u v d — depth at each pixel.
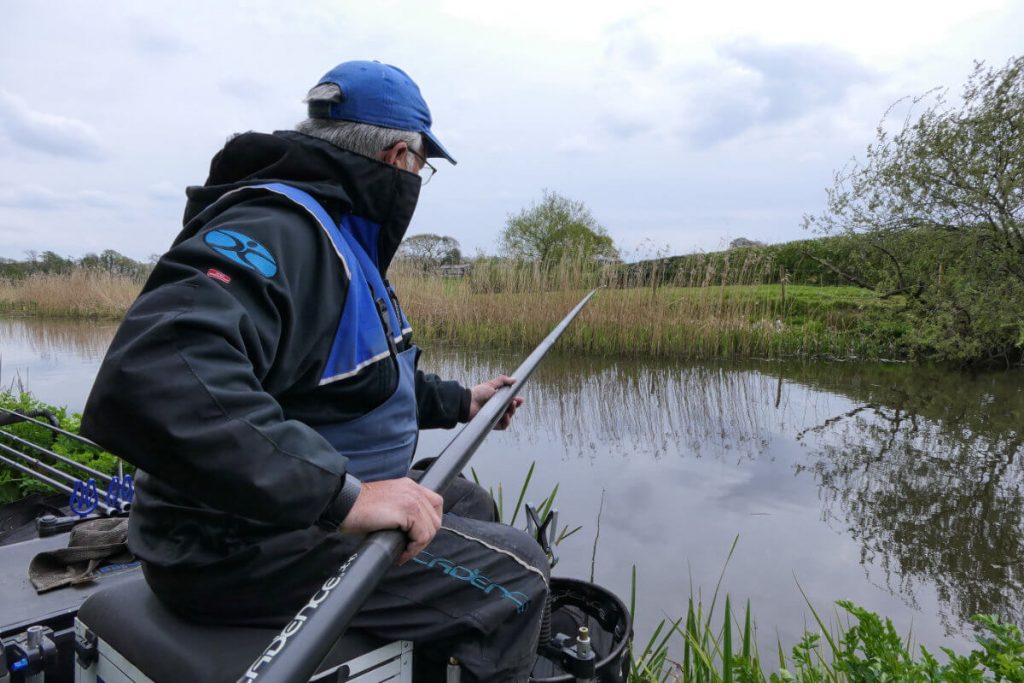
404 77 1.46
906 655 1.74
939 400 8.15
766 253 12.28
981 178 10.21
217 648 1.17
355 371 1.24
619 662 1.60
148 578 1.24
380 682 1.27
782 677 1.93
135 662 1.22
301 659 0.81
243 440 0.93
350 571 0.93
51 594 1.69
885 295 11.21
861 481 5.11
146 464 0.95
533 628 1.38
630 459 5.71
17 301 23.55
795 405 7.93
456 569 1.32
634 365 10.59
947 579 3.59
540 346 2.30
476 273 13.00
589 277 12.26
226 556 1.17
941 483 5.08
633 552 3.85
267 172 1.31
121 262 23.22
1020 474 5.25
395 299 1.53
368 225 1.38
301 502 0.96
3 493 3.46
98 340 15.53
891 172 11.04
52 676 1.47
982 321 9.95
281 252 1.12
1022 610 3.25
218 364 0.95
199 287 0.99
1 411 2.96
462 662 1.29
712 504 4.62
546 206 27.72
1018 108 10.02
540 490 4.90
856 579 3.55
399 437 1.36
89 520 1.97
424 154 1.54
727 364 10.70
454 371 10.12
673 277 11.89
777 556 3.81
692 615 2.55
